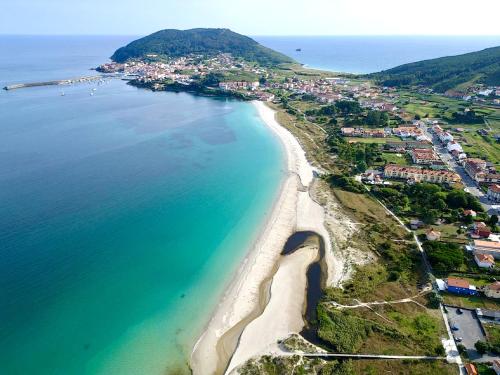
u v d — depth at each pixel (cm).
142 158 18388
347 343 7819
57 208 13138
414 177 15812
